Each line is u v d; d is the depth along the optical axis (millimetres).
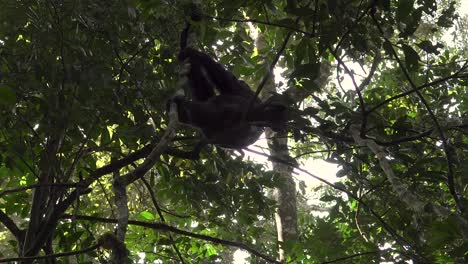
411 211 6422
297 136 5555
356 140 5734
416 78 7023
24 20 5363
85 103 5613
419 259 5824
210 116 5223
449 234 4438
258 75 7090
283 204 9633
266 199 7844
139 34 6203
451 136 6293
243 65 7098
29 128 6168
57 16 5496
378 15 5121
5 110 5656
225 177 7418
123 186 3613
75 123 5789
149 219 8086
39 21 5492
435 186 6660
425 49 4949
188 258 8266
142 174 3730
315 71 4543
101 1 5703
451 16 5852
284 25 4527
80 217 6797
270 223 11492
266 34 8516
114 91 6160
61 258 7105
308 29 4707
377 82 8086
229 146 5473
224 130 5273
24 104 6230
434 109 6852
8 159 6105
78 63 5625
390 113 7031
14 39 5582
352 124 5953
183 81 5473
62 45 5398
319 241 6398
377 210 6957
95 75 5512
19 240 6668
